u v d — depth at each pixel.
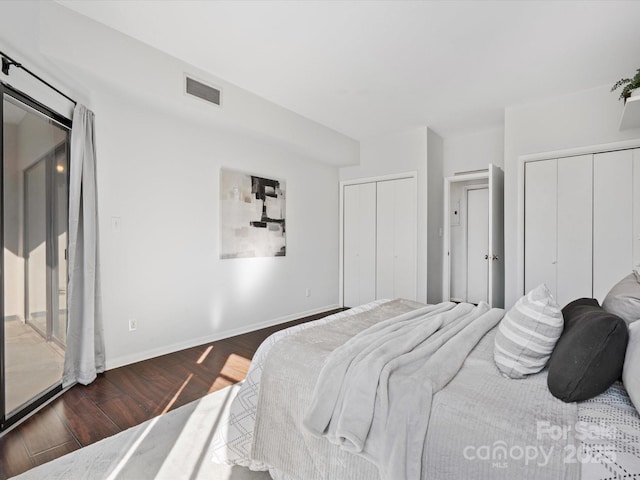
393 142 4.73
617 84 2.67
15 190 2.01
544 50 2.59
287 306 4.46
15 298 2.02
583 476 0.83
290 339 1.68
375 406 1.18
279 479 1.46
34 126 2.16
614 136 3.14
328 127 4.45
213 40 2.50
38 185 2.22
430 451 1.04
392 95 3.43
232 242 3.74
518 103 3.60
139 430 1.90
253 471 1.59
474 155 4.62
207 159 3.49
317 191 4.93
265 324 4.14
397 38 2.44
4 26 1.85
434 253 4.63
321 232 5.01
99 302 2.66
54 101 2.28
